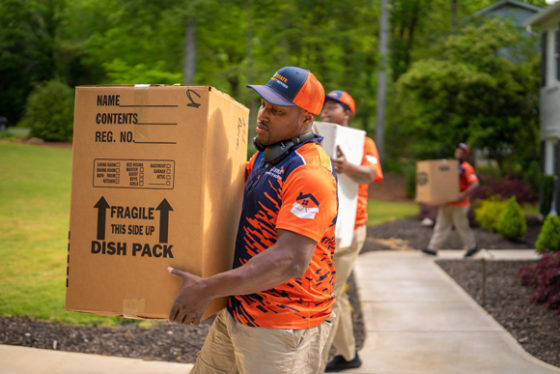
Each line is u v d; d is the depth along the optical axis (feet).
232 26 45.52
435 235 27.76
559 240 23.03
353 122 91.04
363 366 12.12
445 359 12.61
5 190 35.24
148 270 5.74
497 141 54.49
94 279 5.87
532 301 17.15
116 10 41.98
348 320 11.55
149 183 5.74
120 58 43.62
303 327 5.83
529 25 46.39
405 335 14.53
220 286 5.32
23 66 103.19
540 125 46.73
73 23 76.54
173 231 5.69
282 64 44.65
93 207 5.87
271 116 6.00
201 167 5.63
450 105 54.95
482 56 53.72
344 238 9.86
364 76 59.67
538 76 51.80
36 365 10.52
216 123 5.91
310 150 5.91
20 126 96.89
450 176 26.45
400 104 68.28
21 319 13.23
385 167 78.95
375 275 22.63
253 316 5.78
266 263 5.30
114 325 13.44
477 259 25.94
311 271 5.91
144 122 5.75
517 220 31.12
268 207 5.80
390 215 45.73
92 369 10.52
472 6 88.38
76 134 5.92
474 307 17.26
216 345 6.69
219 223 6.14
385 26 65.62
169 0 37.29
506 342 13.80
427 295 19.01
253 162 7.07
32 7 101.14
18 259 19.61
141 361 11.13
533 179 54.54
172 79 35.94
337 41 47.42
